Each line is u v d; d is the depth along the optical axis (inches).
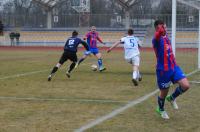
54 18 3198.8
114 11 3727.9
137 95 688.4
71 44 929.5
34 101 625.3
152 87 794.2
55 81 888.9
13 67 1245.1
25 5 4092.0
